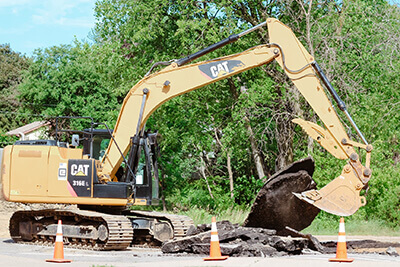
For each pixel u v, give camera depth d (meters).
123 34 30.25
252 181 31.12
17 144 15.92
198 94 29.17
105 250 14.21
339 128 13.81
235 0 27.02
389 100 25.53
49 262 10.60
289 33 14.66
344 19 25.59
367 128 24.98
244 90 27.73
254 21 28.38
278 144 28.53
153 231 15.38
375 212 23.62
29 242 16.23
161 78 15.23
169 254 12.67
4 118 55.75
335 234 21.09
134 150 15.12
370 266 9.56
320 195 12.88
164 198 32.12
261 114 27.23
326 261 10.24
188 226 15.20
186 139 30.73
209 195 32.44
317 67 14.30
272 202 13.08
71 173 15.15
